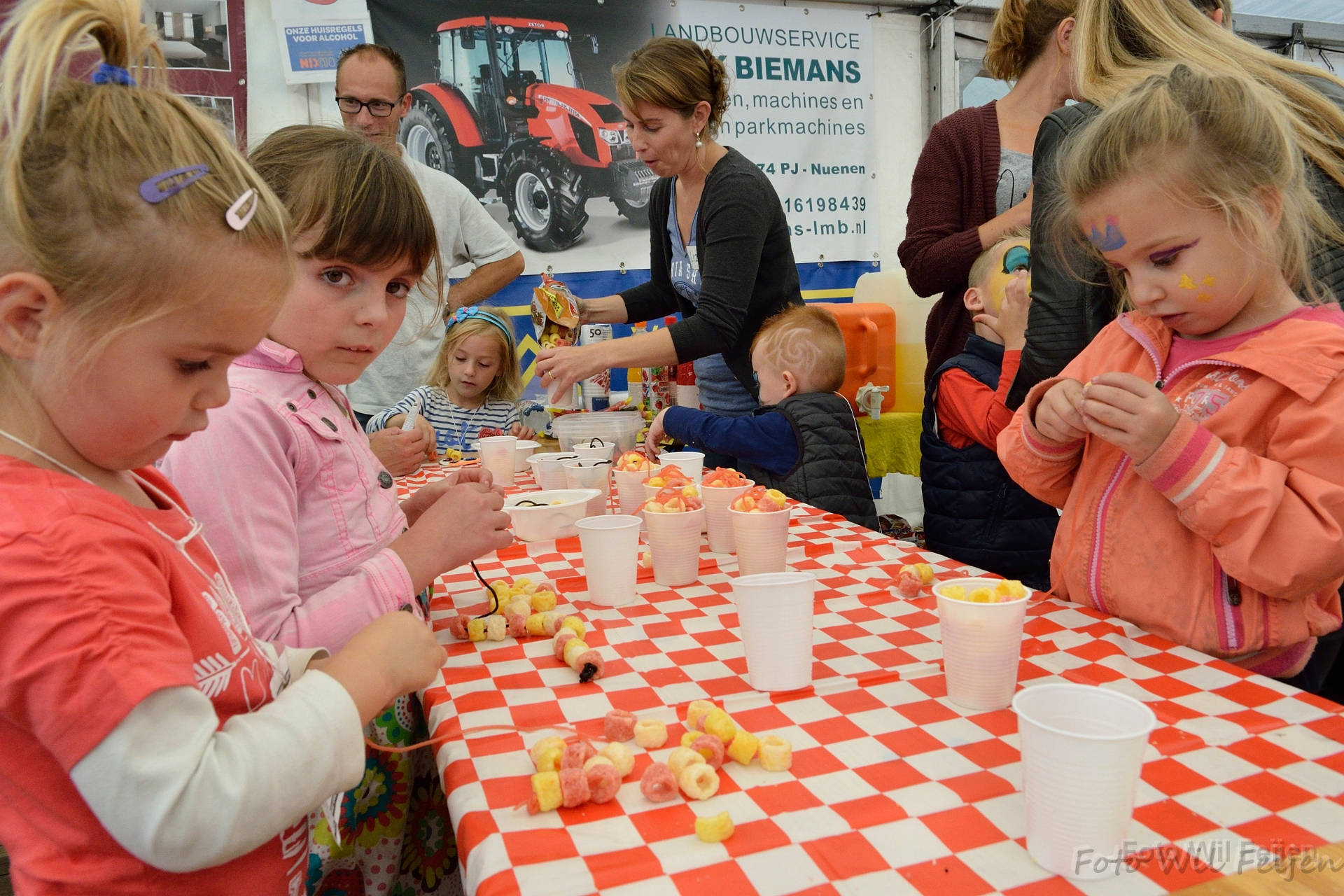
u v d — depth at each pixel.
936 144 3.02
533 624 1.30
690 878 0.68
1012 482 2.40
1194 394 1.30
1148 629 1.32
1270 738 0.87
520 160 4.69
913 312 4.79
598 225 4.88
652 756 0.91
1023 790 0.72
